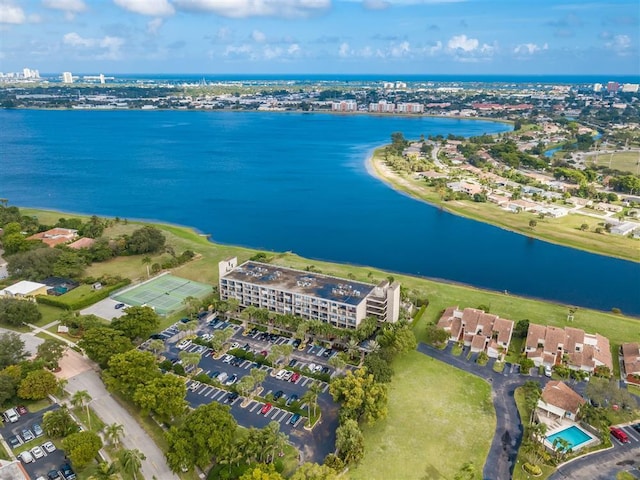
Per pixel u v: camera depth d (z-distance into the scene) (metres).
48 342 173.25
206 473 130.62
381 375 165.12
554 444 140.62
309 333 199.00
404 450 141.00
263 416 154.12
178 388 149.12
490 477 132.38
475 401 163.62
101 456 134.62
